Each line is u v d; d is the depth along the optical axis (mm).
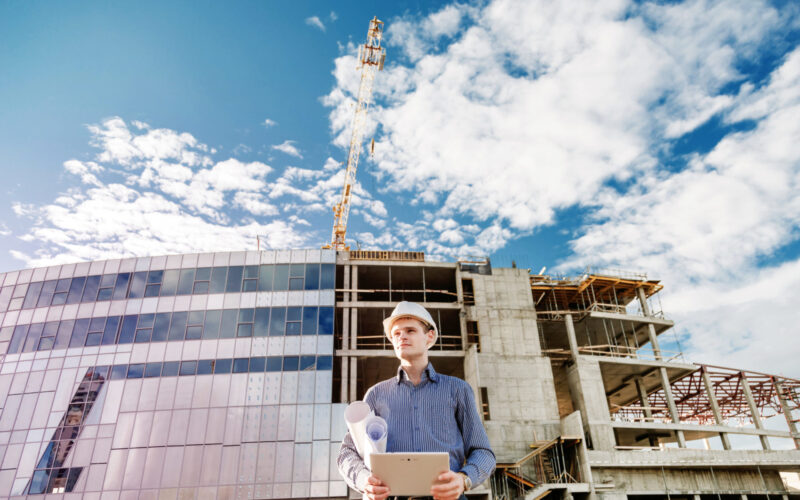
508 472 39438
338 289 45938
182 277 43438
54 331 41812
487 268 51062
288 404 37406
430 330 4078
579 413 40375
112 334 41094
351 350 42688
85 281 43938
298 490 34250
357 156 79312
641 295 54562
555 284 53000
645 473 39688
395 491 3021
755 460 41188
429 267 48812
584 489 37344
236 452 35469
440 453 2855
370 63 79250
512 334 47406
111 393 38281
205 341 40219
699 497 39406
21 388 39469
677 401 58156
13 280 44875
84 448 36219
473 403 3867
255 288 42812
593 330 53219
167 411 37156
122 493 34281
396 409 3725
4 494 35125
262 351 39656
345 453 3697
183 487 34281
